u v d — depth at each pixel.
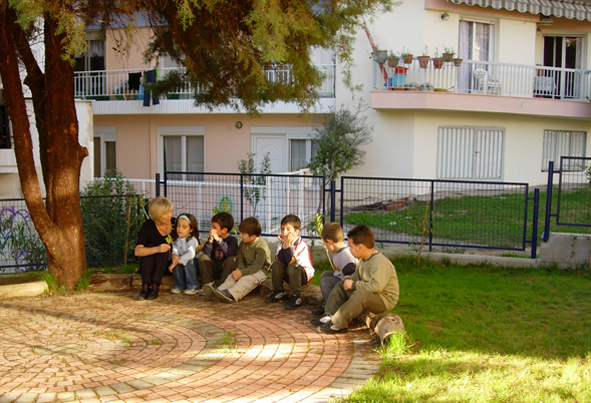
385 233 10.02
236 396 4.35
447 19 17.70
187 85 10.45
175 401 4.26
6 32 7.22
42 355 5.33
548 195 9.27
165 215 7.59
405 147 17.67
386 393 4.26
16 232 9.84
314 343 5.62
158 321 6.41
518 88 18.97
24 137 7.47
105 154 21.42
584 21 20.17
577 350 5.32
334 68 17.95
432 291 7.70
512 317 6.54
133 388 4.52
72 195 7.97
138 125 20.66
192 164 20.41
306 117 9.20
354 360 5.16
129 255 9.88
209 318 6.52
